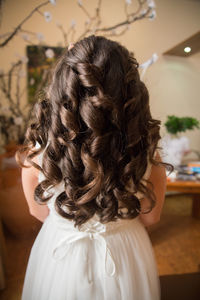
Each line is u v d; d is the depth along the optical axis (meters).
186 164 2.05
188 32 2.44
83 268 0.59
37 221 1.81
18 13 1.97
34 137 0.54
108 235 0.61
